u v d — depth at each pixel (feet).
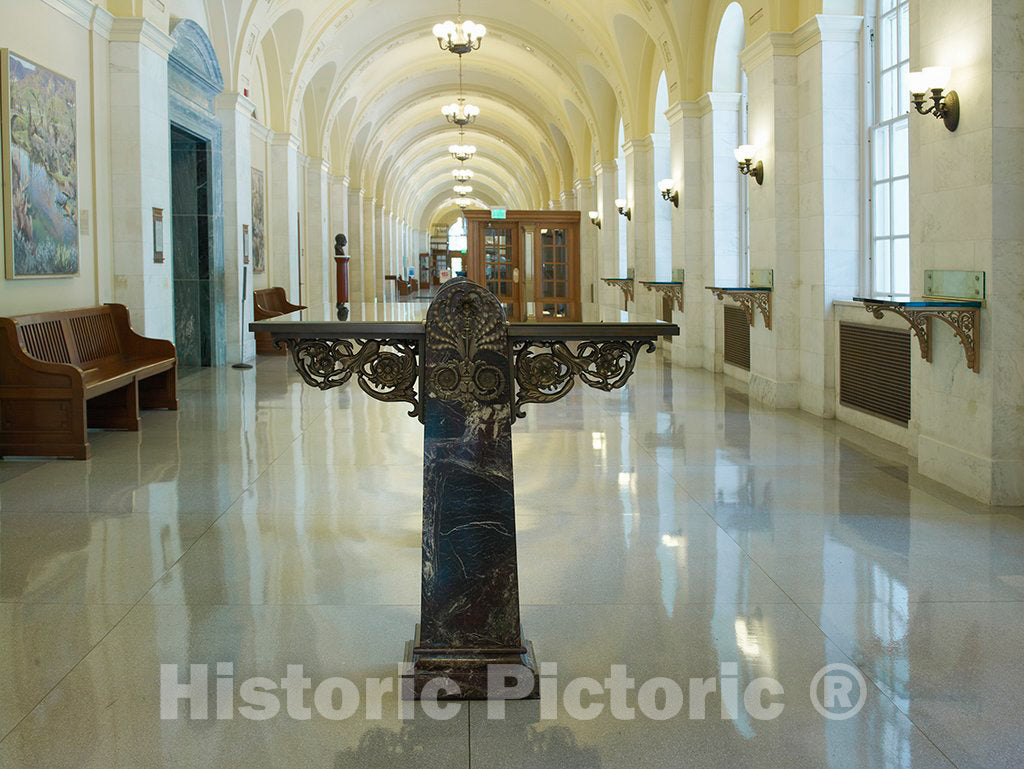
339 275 63.41
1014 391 18.90
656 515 18.35
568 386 10.66
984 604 13.29
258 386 39.29
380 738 9.51
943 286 20.79
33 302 27.09
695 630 12.36
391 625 12.55
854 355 29.12
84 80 30.32
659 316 57.47
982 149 19.10
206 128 43.96
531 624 12.60
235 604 13.35
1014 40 18.62
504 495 10.46
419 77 87.76
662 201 56.29
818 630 12.34
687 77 44.96
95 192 31.14
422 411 10.78
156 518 18.13
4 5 24.99
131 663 11.33
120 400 28.55
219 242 46.32
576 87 69.77
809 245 31.78
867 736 9.50
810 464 23.24
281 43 56.39
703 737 9.50
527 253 76.54
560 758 9.11
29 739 9.47
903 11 27.84
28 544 16.35
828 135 30.37
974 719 9.84
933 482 21.18
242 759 9.09
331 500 19.62
